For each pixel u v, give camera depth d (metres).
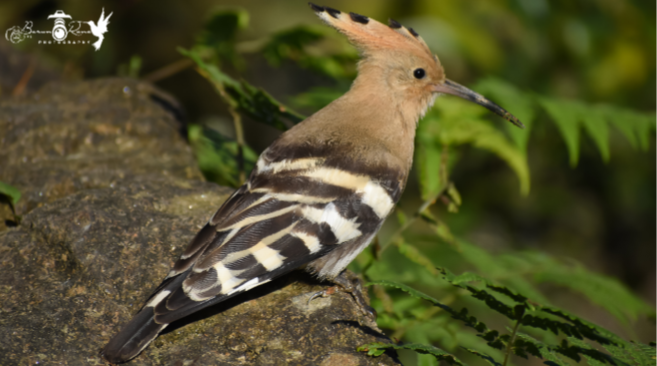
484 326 6.04
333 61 12.25
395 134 8.77
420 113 9.48
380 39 9.10
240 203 7.03
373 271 8.75
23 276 6.88
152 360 6.15
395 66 9.05
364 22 9.17
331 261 7.34
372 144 7.96
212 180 10.59
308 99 11.73
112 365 5.97
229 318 6.73
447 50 13.49
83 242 7.25
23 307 6.48
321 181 7.30
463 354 10.61
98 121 10.12
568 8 13.92
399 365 6.33
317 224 7.09
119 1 15.67
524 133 10.20
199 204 8.30
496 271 9.31
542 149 15.03
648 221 15.65
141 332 6.00
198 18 16.08
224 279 6.42
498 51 13.69
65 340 6.16
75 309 6.52
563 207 15.52
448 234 9.08
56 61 15.79
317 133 7.88
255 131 16.14
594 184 15.53
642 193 15.26
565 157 14.90
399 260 11.17
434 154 10.66
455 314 6.04
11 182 8.99
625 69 14.10
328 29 11.80
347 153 7.62
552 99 10.84
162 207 8.12
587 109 10.51
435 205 14.80
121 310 6.60
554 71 14.23
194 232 7.71
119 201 8.02
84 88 11.08
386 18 13.63
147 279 6.97
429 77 9.26
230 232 6.75
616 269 15.94
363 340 6.55
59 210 7.66
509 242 15.44
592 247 15.89
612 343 5.99
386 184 7.71
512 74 13.90
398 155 8.56
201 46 12.33
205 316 6.74
